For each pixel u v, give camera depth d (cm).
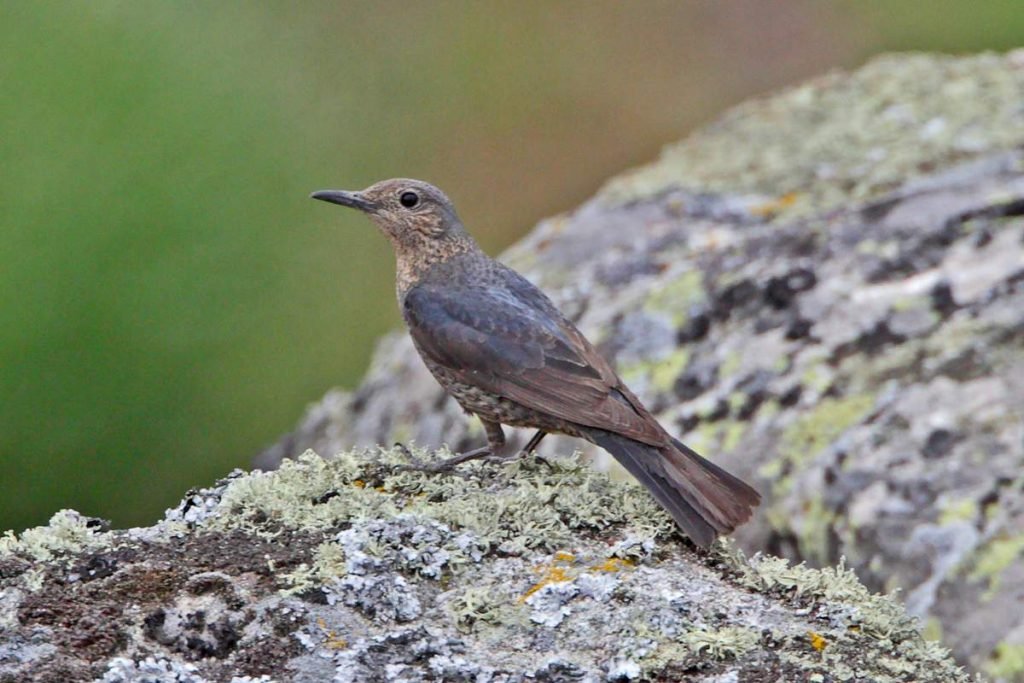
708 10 2348
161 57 1880
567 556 729
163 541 709
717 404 1184
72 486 1559
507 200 2127
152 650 654
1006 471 1016
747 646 673
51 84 1794
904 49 2264
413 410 1338
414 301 985
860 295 1219
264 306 1766
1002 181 1336
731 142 1652
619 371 1260
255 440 1662
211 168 1838
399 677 645
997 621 941
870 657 680
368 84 2152
